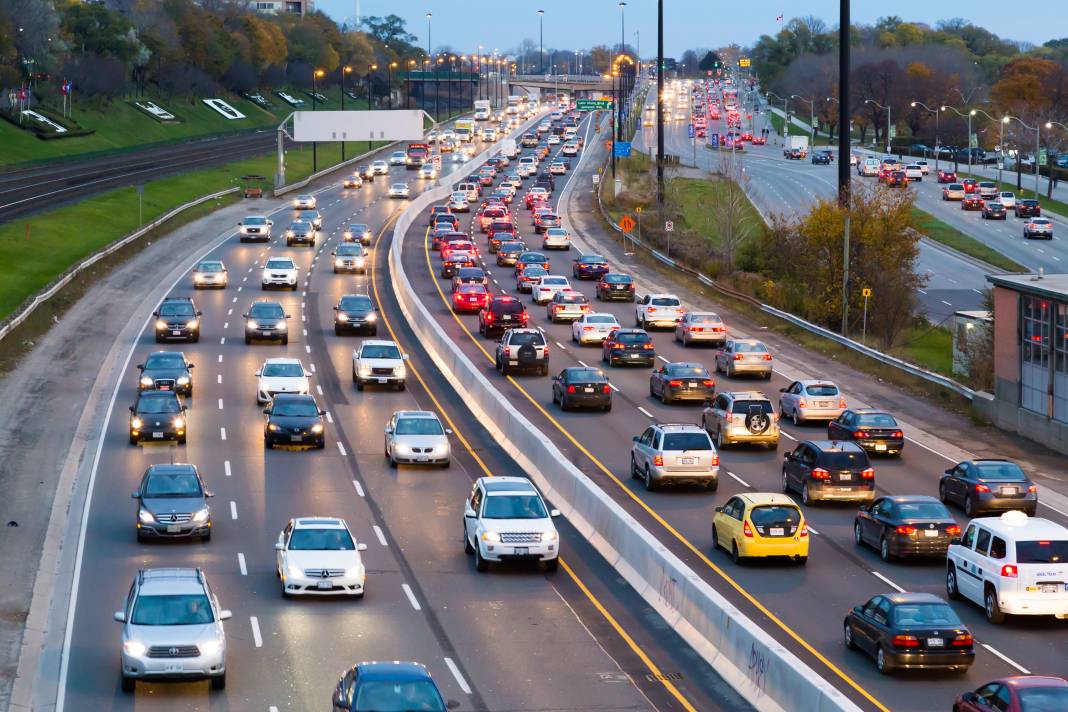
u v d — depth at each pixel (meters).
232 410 50.94
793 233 83.38
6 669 24.77
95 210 106.94
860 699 22.58
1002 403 49.12
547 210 114.94
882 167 162.38
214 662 23.08
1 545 33.50
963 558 28.56
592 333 65.56
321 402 52.56
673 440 38.81
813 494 37.22
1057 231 121.25
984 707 19.88
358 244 93.06
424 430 42.91
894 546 31.59
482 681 23.92
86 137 167.00
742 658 23.88
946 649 23.56
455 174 157.00
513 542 31.25
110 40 189.75
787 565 31.69
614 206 129.50
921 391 54.88
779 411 51.06
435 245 103.00
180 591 24.05
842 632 26.52
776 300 77.94
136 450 44.44
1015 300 48.22
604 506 34.03
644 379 57.59
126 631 23.22
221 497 38.50
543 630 27.17
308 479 40.88
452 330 69.31
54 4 189.50
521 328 63.88
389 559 32.66
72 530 35.03
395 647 25.86
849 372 59.03
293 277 81.19
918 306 84.75
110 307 72.50
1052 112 186.88
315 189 146.00
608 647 26.11
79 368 57.56
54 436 46.00
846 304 67.56
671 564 28.31
